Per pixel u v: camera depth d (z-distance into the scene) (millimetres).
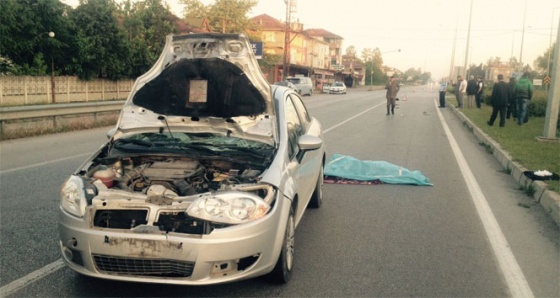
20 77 18359
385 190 7543
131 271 3531
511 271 4453
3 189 6969
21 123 12664
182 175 4105
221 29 44625
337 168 8492
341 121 18922
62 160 9344
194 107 4602
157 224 3588
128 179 4141
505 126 16547
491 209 6559
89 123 15234
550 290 4074
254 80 4438
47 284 3957
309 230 5535
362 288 4031
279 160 4258
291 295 3879
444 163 10070
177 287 3959
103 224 3682
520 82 16719
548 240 5344
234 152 4434
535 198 7156
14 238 4980
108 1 23188
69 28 20844
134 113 4742
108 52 22656
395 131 15820
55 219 5629
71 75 21391
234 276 3549
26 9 18703
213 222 3512
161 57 4555
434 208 6551
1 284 3934
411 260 4672
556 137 13430
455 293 3979
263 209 3672
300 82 43531
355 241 5184
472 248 5039
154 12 28422
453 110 26516
